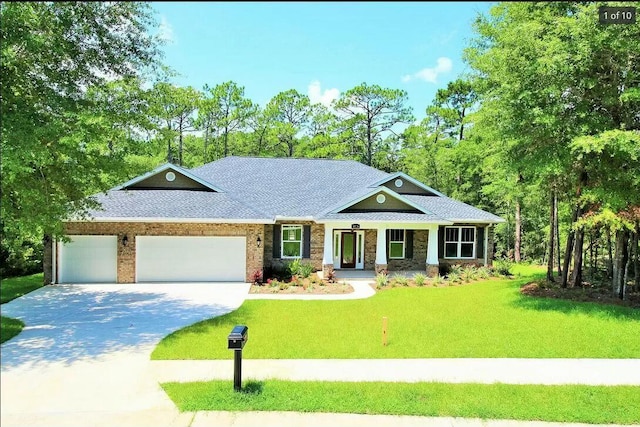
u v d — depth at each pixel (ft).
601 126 45.85
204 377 28.99
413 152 147.84
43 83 40.81
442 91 148.56
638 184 45.57
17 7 35.40
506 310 48.44
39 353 33.83
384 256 72.13
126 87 46.09
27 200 41.86
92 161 45.57
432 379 28.89
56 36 40.11
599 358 33.40
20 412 24.06
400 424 23.02
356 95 150.71
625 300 50.19
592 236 65.62
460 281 69.62
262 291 60.03
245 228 67.10
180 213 65.57
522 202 102.68
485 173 114.93
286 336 38.47
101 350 34.53
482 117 60.54
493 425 23.06
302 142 157.69
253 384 27.48
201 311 48.03
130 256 65.41
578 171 52.11
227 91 147.13
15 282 67.56
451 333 39.60
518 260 108.17
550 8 51.88
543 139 48.16
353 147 159.33
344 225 70.74
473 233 80.38
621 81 46.34
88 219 61.72
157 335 38.75
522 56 45.85
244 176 86.79
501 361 32.60
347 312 47.91
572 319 43.70
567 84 45.37
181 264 66.59
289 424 22.89
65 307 49.70
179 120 141.90
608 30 41.86
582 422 23.50
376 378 28.99
